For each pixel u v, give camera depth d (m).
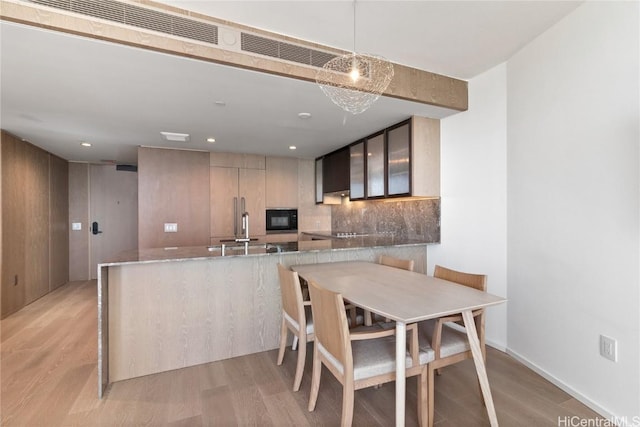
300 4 1.79
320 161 5.19
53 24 1.57
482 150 2.75
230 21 1.95
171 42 1.81
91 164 5.51
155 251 2.65
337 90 1.88
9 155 3.57
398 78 2.53
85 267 5.45
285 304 2.26
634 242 1.61
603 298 1.77
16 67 1.98
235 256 2.40
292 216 5.24
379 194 3.57
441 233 3.22
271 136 3.80
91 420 1.77
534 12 1.92
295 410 1.86
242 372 2.29
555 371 2.10
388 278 2.17
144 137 3.77
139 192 4.24
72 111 2.81
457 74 2.76
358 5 1.80
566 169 2.00
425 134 3.13
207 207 4.61
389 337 1.84
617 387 1.70
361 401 1.95
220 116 3.01
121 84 2.25
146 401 1.95
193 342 2.41
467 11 1.88
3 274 3.47
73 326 3.24
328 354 1.69
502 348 2.59
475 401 1.93
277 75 2.12
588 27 1.84
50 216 4.63
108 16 1.68
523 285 2.37
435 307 1.55
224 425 1.73
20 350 2.67
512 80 2.45
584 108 1.87
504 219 2.55
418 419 1.69
